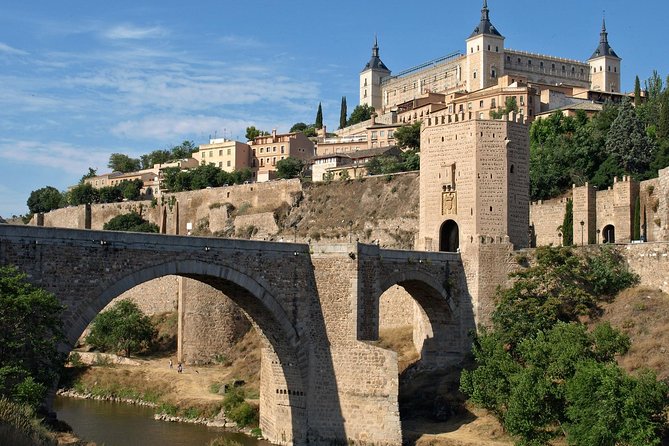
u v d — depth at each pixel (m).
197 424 90.31
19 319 54.00
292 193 174.00
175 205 197.12
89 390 108.88
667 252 86.31
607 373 62.22
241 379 103.06
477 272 92.81
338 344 76.38
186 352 117.06
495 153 94.94
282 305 75.00
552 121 172.00
